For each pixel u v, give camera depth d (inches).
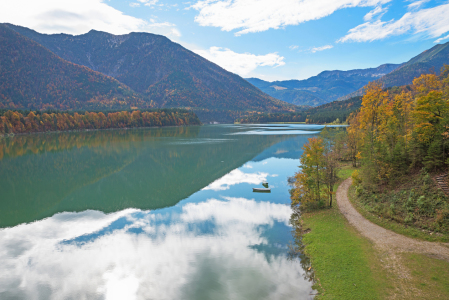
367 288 835.4
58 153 4419.3
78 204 2066.9
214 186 2456.9
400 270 900.6
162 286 968.9
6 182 2731.3
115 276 1047.6
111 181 2751.0
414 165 1525.6
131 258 1182.9
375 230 1228.5
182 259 1157.7
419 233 1115.9
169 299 894.4
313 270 1015.0
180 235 1417.3
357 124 3112.7
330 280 917.2
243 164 3472.0
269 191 2218.3
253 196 2103.8
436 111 1498.5
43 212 1893.5
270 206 1851.6
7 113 7258.9
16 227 1615.4
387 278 869.8
